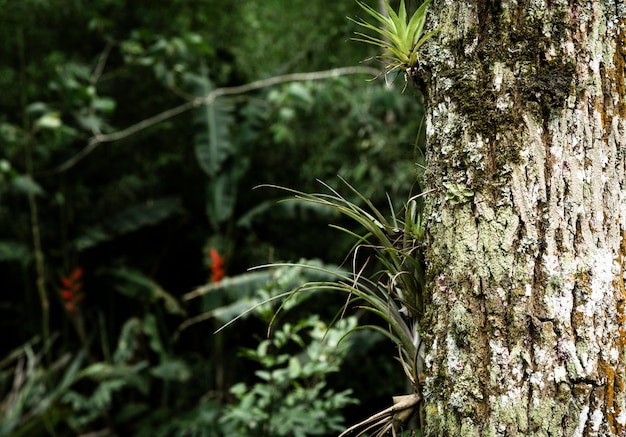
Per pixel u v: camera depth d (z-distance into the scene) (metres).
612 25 1.13
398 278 1.37
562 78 1.12
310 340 4.68
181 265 6.33
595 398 1.07
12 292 6.16
